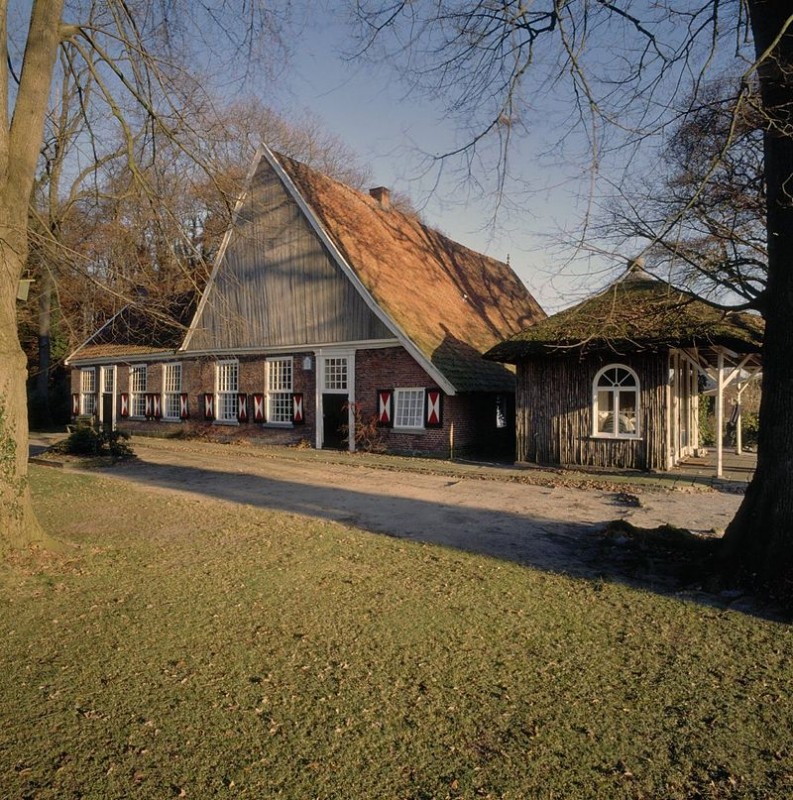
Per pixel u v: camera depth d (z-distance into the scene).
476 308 25.12
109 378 29.94
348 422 20.72
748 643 5.28
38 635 5.07
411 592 6.38
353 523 9.70
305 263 21.20
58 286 9.95
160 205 9.39
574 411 16.70
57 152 10.37
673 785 3.39
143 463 16.95
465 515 10.49
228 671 4.56
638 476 15.23
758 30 6.66
